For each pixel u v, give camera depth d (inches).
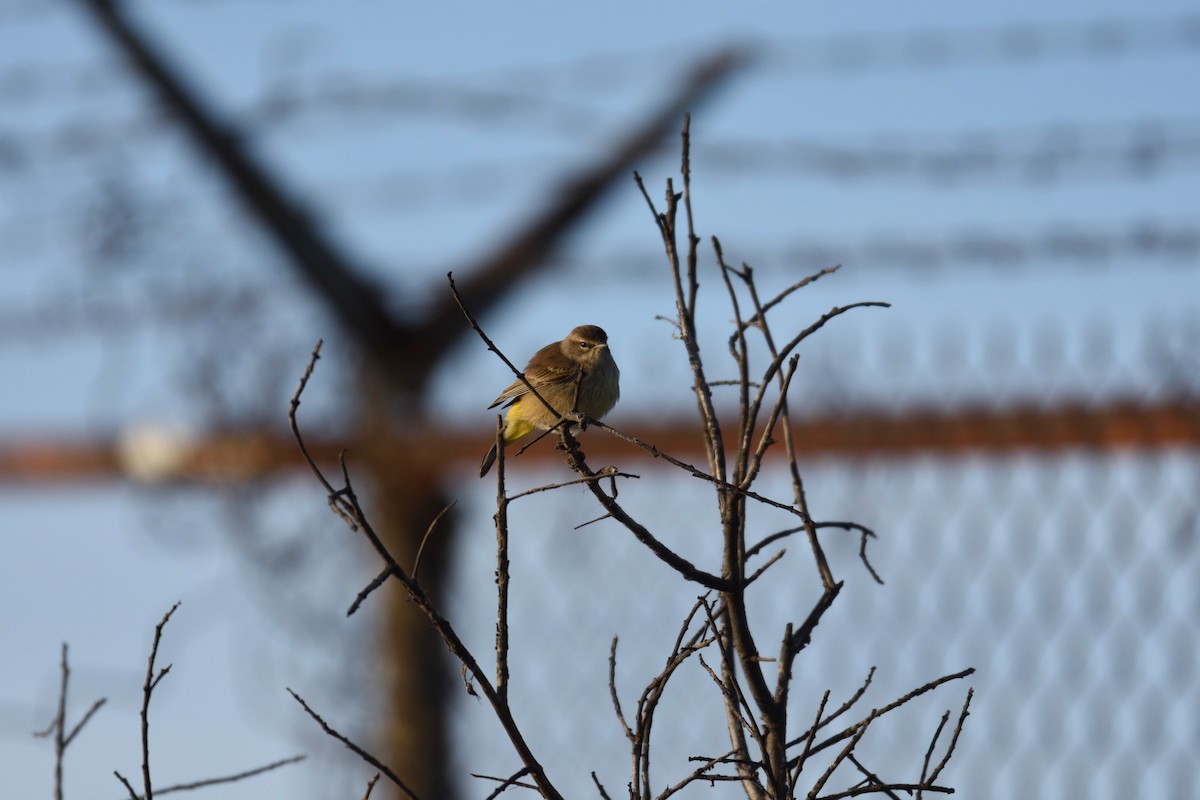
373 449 495.2
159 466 525.7
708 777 299.1
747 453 312.3
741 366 326.0
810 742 302.4
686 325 322.3
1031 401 432.8
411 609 483.5
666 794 298.2
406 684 478.9
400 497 490.9
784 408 337.4
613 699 314.7
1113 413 425.7
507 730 293.4
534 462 479.8
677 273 323.6
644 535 296.7
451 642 289.9
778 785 295.9
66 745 328.5
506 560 300.5
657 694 304.0
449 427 486.3
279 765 355.6
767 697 301.3
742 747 305.1
